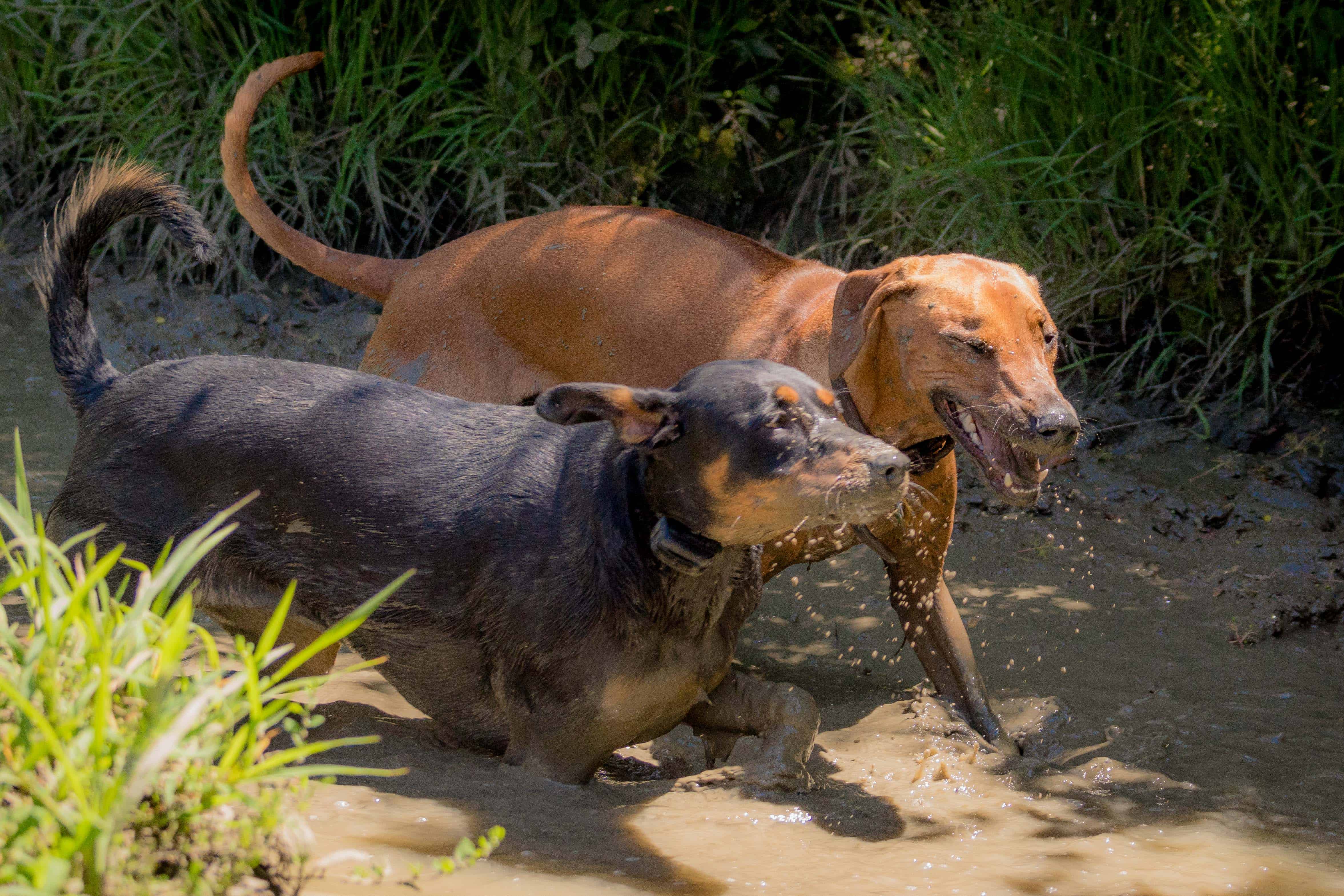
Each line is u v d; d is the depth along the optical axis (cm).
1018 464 491
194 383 492
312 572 477
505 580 459
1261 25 866
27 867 279
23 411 859
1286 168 874
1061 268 910
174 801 308
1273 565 740
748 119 1023
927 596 577
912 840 445
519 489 465
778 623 684
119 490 481
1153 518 789
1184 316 898
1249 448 855
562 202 1019
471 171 1032
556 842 409
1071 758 541
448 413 491
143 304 982
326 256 657
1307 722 574
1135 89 888
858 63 1042
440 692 488
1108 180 896
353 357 970
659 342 587
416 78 1030
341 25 1045
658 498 440
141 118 1048
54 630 325
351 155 1036
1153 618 685
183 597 367
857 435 415
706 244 594
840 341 508
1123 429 869
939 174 923
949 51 977
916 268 509
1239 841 453
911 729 549
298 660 337
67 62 1082
